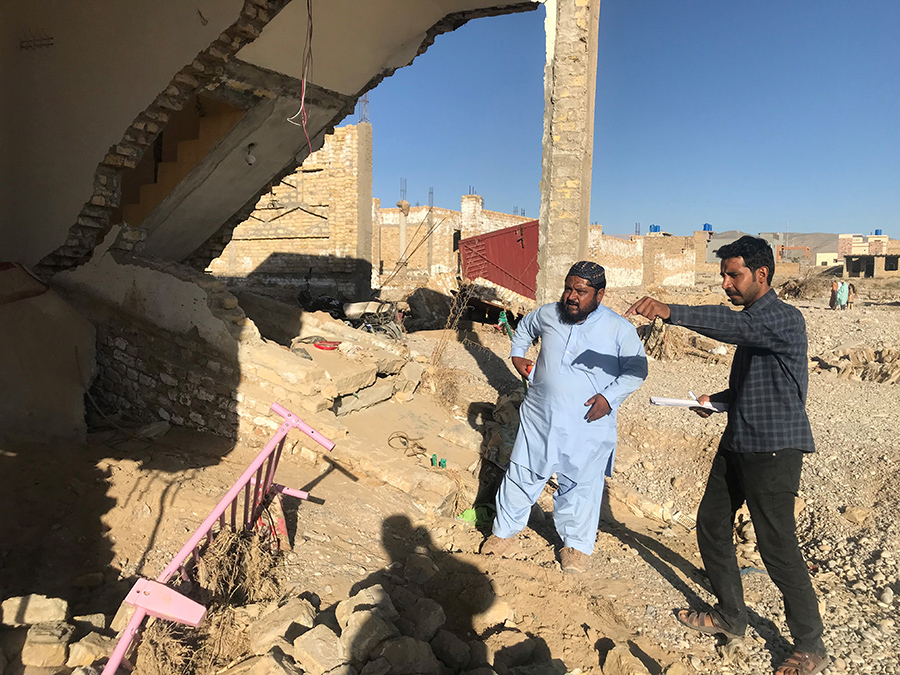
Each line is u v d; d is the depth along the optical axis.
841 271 42.00
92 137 5.59
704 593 3.71
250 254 16.67
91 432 5.06
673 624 3.32
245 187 7.67
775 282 35.84
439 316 16.94
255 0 5.03
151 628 2.29
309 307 11.64
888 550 4.54
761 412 2.86
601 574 3.88
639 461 6.54
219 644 2.43
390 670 2.27
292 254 16.25
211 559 2.74
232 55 5.43
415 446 5.44
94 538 3.24
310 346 7.01
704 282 44.12
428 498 4.56
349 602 2.63
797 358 2.78
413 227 29.00
